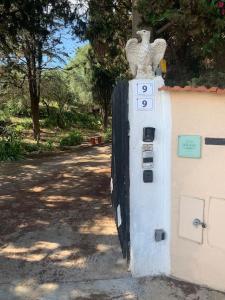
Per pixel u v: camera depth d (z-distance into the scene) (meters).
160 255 2.60
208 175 2.38
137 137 2.51
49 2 8.11
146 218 2.56
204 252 2.44
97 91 14.33
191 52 4.18
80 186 4.89
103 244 3.07
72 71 14.67
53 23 8.71
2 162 7.14
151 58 2.50
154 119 2.50
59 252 2.98
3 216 3.80
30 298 2.41
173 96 2.45
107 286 2.51
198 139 2.40
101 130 15.42
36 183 5.17
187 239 2.50
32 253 2.98
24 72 11.02
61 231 3.36
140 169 2.53
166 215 2.56
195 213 2.45
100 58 10.08
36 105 11.38
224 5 3.21
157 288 2.47
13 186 5.02
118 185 2.98
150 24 3.90
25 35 9.25
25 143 9.52
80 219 3.62
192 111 2.40
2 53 9.89
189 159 2.44
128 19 7.67
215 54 3.77
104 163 6.77
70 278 2.62
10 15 7.80
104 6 7.59
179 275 2.56
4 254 2.98
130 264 2.65
